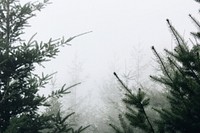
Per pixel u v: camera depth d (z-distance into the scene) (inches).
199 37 138.9
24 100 258.7
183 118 136.4
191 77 138.1
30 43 263.6
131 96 139.6
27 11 277.7
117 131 145.6
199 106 132.3
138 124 139.7
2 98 248.1
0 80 263.9
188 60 131.5
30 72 273.6
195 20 140.9
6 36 275.1
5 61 254.8
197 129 135.0
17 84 256.1
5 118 258.1
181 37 136.2
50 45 260.4
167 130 142.6
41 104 268.1
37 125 258.7
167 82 140.6
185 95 138.8
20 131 245.3
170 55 140.5
